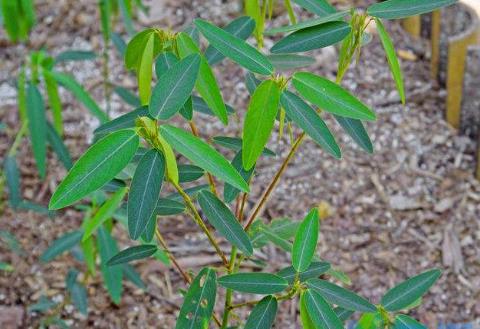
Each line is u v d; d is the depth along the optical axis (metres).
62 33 3.36
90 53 2.19
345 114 1.06
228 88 3.08
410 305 1.32
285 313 2.47
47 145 2.95
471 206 2.73
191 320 1.26
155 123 0.98
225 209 1.21
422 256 2.60
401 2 1.12
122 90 2.25
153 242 1.65
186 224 2.72
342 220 2.70
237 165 1.30
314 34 1.14
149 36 1.15
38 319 2.46
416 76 3.11
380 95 3.05
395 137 2.92
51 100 2.16
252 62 1.06
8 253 2.63
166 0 3.46
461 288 2.51
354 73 3.12
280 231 1.54
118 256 1.39
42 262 2.62
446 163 2.84
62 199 0.94
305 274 1.22
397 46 3.23
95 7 3.46
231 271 1.38
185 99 0.99
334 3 3.41
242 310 2.45
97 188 0.94
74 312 2.48
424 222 2.70
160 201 1.28
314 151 2.89
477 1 2.98
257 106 1.03
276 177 1.35
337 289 1.17
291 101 1.08
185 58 1.00
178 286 2.57
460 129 2.91
